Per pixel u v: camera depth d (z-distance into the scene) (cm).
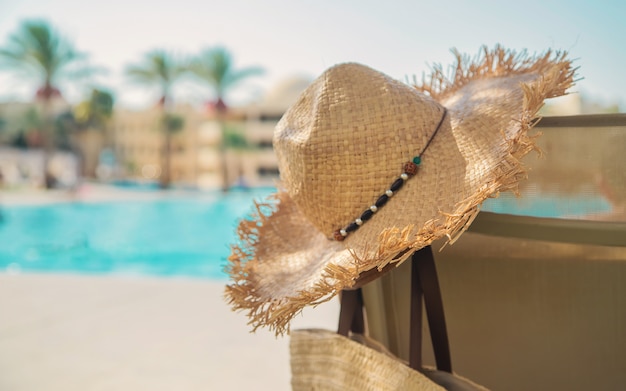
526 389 122
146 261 1404
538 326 119
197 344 327
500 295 121
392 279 130
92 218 2247
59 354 311
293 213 143
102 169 4531
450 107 121
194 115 4500
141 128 4625
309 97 125
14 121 3862
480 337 124
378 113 112
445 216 99
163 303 440
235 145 4441
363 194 112
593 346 116
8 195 3020
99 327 369
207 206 2680
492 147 104
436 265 125
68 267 1288
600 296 114
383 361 109
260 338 339
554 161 112
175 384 262
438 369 114
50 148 3888
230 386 259
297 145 117
